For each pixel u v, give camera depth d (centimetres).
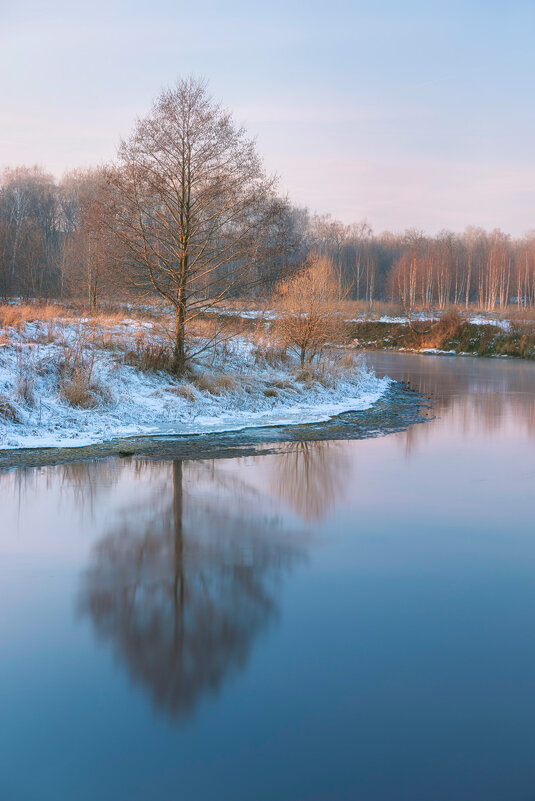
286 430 1565
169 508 898
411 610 597
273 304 2419
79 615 579
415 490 1016
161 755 403
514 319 5678
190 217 1991
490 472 1144
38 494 955
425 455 1291
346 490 1011
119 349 2019
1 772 389
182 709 441
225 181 1956
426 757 405
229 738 421
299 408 1952
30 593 622
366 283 9819
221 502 931
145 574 671
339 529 821
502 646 535
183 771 391
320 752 407
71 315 2662
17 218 7394
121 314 2733
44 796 372
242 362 2314
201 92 1919
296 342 2452
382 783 383
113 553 727
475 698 463
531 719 441
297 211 10394
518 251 11950
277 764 398
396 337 6044
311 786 381
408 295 8488
